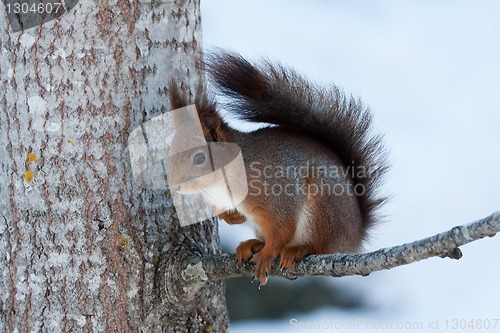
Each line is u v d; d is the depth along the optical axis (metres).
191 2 9.69
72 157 9.02
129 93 9.16
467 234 7.31
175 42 9.50
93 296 9.03
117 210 9.09
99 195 9.05
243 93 10.21
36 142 9.03
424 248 7.58
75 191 9.02
